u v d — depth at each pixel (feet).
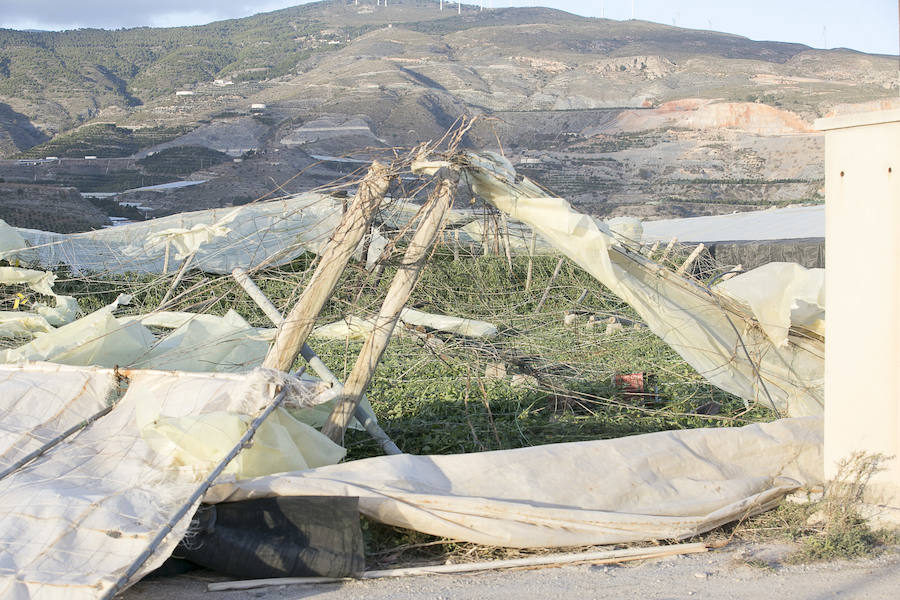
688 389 34.17
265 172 255.70
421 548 18.71
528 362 37.01
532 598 15.89
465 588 16.53
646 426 28.76
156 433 18.94
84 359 28.40
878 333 19.06
